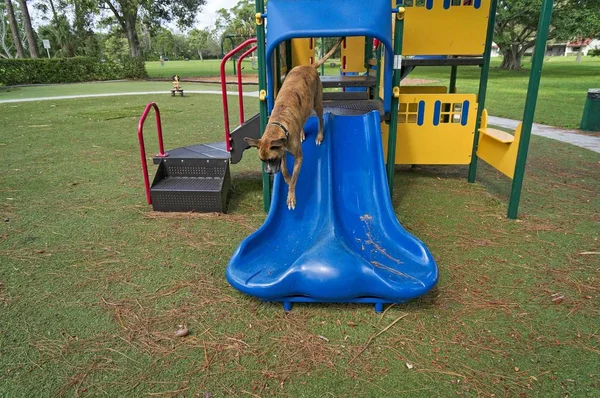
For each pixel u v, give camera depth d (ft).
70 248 13.19
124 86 75.05
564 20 75.15
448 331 9.17
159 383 7.74
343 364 8.18
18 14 147.43
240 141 16.81
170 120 36.94
